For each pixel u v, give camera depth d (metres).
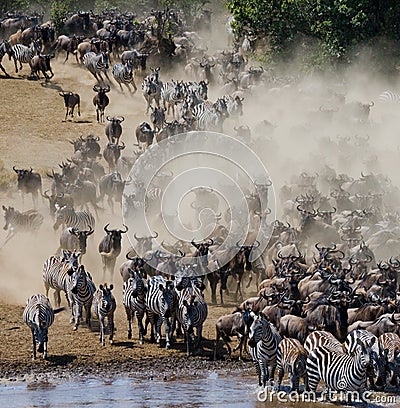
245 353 67.06
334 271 72.88
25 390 58.75
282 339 59.81
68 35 188.50
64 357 64.50
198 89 145.50
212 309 76.25
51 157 123.50
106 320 72.25
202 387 60.00
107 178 102.00
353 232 89.50
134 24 199.25
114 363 64.06
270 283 72.38
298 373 57.72
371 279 73.75
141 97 155.50
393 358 58.91
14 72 164.25
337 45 174.50
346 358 56.78
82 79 162.62
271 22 179.50
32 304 64.94
